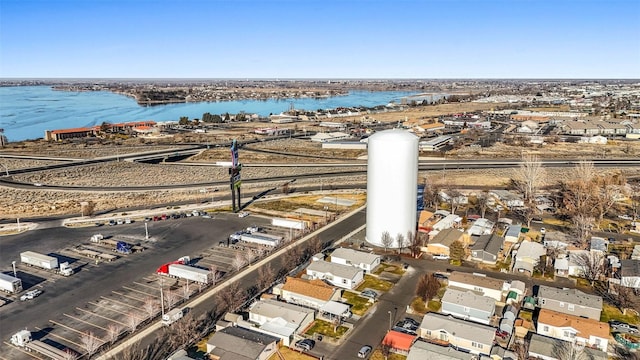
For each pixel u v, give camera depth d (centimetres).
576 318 6028
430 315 6162
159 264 8388
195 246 9312
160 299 7031
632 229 9981
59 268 8256
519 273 7944
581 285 7475
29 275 7975
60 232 10288
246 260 8444
